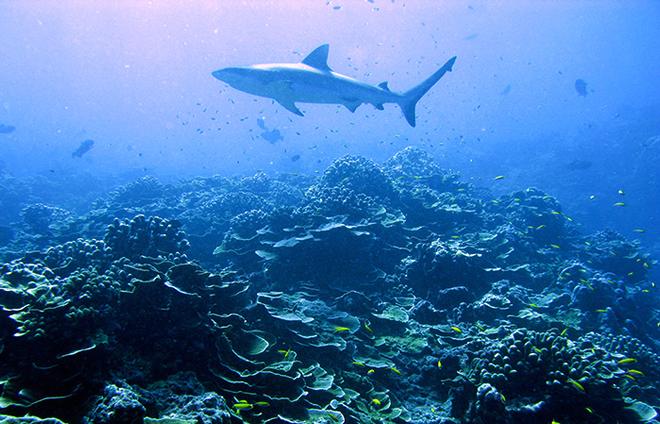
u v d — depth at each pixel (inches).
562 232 519.2
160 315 197.2
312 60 417.7
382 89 450.0
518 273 405.7
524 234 475.5
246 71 394.0
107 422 123.3
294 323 254.8
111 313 187.6
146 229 287.4
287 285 334.6
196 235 447.2
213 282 238.7
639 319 366.6
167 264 230.5
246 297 267.0
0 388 160.2
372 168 483.8
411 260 372.5
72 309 172.4
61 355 161.3
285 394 197.6
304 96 418.3
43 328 165.5
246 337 226.5
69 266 258.1
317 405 201.3
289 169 1574.8
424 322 314.7
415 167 695.1
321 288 328.5
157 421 135.7
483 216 526.6
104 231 483.8
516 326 279.6
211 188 711.1
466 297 332.8
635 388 254.2
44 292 180.9
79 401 155.3
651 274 684.7
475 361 224.2
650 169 1080.8
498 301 317.4
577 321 327.6
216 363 198.7
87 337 170.6
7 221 824.9
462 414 215.5
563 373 194.7
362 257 350.0
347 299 308.2
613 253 481.7
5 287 184.2
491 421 188.5
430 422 208.2
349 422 202.4
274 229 374.3
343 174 484.1
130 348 189.2
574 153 1360.7
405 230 429.4
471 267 360.8
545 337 215.9
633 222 1031.6
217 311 235.5
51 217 602.5
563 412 190.5
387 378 253.8
